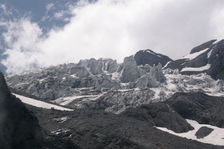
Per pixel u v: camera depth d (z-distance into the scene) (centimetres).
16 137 15175
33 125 15888
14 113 15562
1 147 14575
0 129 14862
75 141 18262
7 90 15875
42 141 15900
